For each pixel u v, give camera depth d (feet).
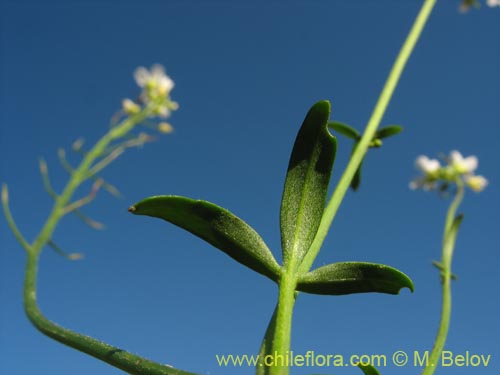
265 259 0.20
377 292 0.20
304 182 0.20
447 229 0.36
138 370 0.18
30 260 0.26
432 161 0.54
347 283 0.20
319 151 0.21
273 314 0.19
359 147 0.25
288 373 0.18
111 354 0.18
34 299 0.21
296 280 0.20
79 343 0.19
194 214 0.20
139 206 0.20
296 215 0.20
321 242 0.21
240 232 0.20
